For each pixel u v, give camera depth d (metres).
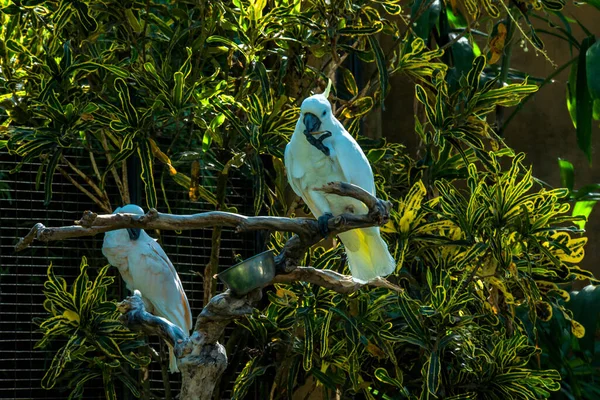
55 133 9.52
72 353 9.65
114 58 10.50
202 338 5.82
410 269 11.03
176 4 10.95
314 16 10.90
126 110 9.38
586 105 12.46
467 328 9.77
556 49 16.14
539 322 12.25
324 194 7.61
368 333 9.80
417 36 12.02
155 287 9.99
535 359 11.98
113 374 9.87
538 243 9.86
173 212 11.46
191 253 11.23
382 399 10.71
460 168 10.97
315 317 9.80
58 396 10.92
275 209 10.42
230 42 9.98
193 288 11.41
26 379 10.60
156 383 11.35
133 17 10.34
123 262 10.09
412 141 15.12
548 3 10.92
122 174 10.89
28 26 11.11
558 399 12.50
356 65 12.38
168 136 11.13
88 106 9.45
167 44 10.91
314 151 7.41
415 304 9.63
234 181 11.66
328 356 9.90
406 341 9.54
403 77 15.25
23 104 10.25
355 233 7.66
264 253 5.73
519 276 10.05
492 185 10.77
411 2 11.91
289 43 10.72
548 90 16.03
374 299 9.91
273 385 10.03
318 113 7.39
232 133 10.52
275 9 10.00
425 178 11.16
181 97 9.42
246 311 5.77
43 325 9.48
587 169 16.03
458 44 12.51
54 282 9.50
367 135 13.69
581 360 12.83
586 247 15.78
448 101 10.30
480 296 10.38
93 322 9.54
